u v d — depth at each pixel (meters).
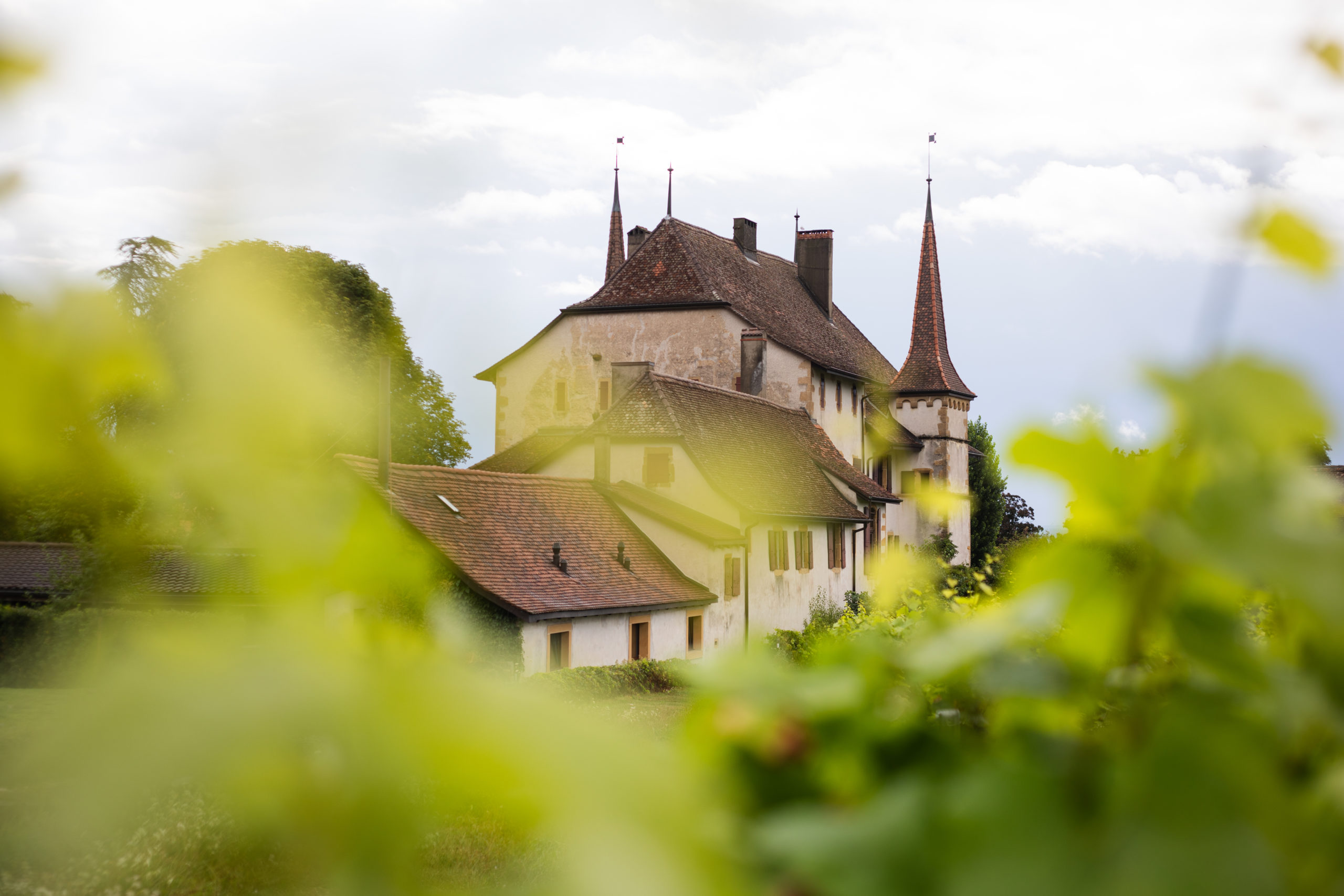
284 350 0.42
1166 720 0.50
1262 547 0.48
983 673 0.60
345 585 0.41
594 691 19.84
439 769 0.36
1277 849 0.46
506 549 24.11
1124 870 0.45
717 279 43.91
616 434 31.61
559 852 0.36
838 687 0.63
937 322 55.06
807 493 35.94
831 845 0.47
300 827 0.35
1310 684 0.54
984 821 0.47
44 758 0.33
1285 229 0.49
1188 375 0.51
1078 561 0.57
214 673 0.36
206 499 0.41
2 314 0.39
